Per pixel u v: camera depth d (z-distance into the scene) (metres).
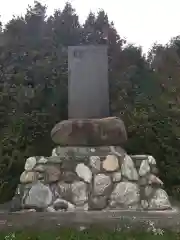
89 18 12.27
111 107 9.57
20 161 8.56
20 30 11.18
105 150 5.61
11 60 10.32
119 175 5.39
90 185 5.34
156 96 9.64
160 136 8.74
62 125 5.80
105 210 5.16
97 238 4.16
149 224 4.59
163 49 11.37
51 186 5.36
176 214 4.91
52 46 10.83
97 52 6.03
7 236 4.29
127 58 11.27
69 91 5.99
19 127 8.84
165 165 8.66
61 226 4.67
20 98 9.37
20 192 5.41
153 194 5.33
